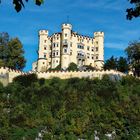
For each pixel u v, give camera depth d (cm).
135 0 1603
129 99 10550
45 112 9988
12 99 10506
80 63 17100
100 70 11750
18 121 9662
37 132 9319
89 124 9638
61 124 9588
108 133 9519
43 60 17288
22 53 14812
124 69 13900
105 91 10744
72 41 17150
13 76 11700
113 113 9988
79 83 11219
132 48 13625
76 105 10200
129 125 9794
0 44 14650
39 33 17600
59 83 11462
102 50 17688
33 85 11306
